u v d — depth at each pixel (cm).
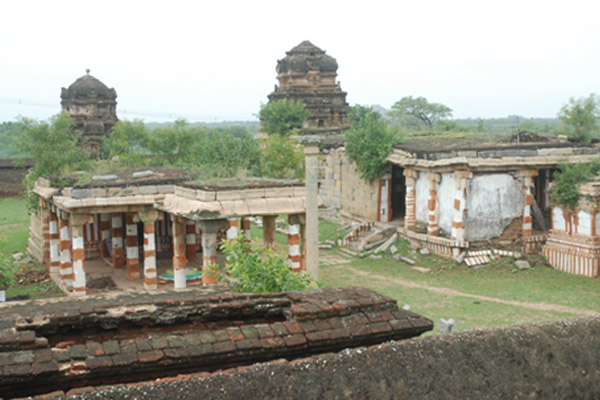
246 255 1055
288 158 3500
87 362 583
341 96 5447
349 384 474
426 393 482
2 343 579
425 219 2923
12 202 5150
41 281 2530
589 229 2411
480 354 514
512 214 2683
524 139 3064
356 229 3164
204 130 3934
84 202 2048
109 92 5244
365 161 3195
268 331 665
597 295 2148
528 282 2377
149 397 436
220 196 1844
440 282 2434
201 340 637
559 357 525
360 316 710
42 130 3159
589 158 2631
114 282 2345
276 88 5638
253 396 452
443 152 2641
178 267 2072
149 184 2147
